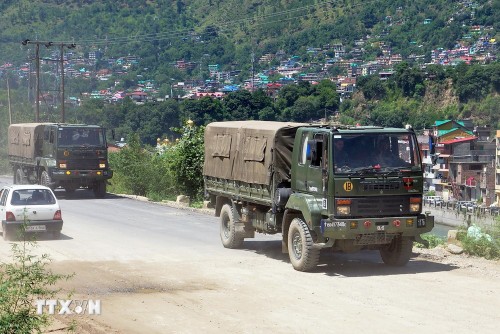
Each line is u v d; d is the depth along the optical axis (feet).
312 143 64.59
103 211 124.06
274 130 70.18
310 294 57.26
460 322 48.60
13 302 42.42
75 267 70.49
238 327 48.14
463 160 538.88
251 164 74.02
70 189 155.33
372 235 64.28
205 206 125.70
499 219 76.28
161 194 159.02
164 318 50.88
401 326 47.73
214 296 57.26
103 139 152.35
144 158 177.27
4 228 88.33
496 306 52.85
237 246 80.53
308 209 64.28
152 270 68.49
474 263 69.21
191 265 70.59
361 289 58.75
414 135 65.67
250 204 76.74
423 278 62.69
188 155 140.56
